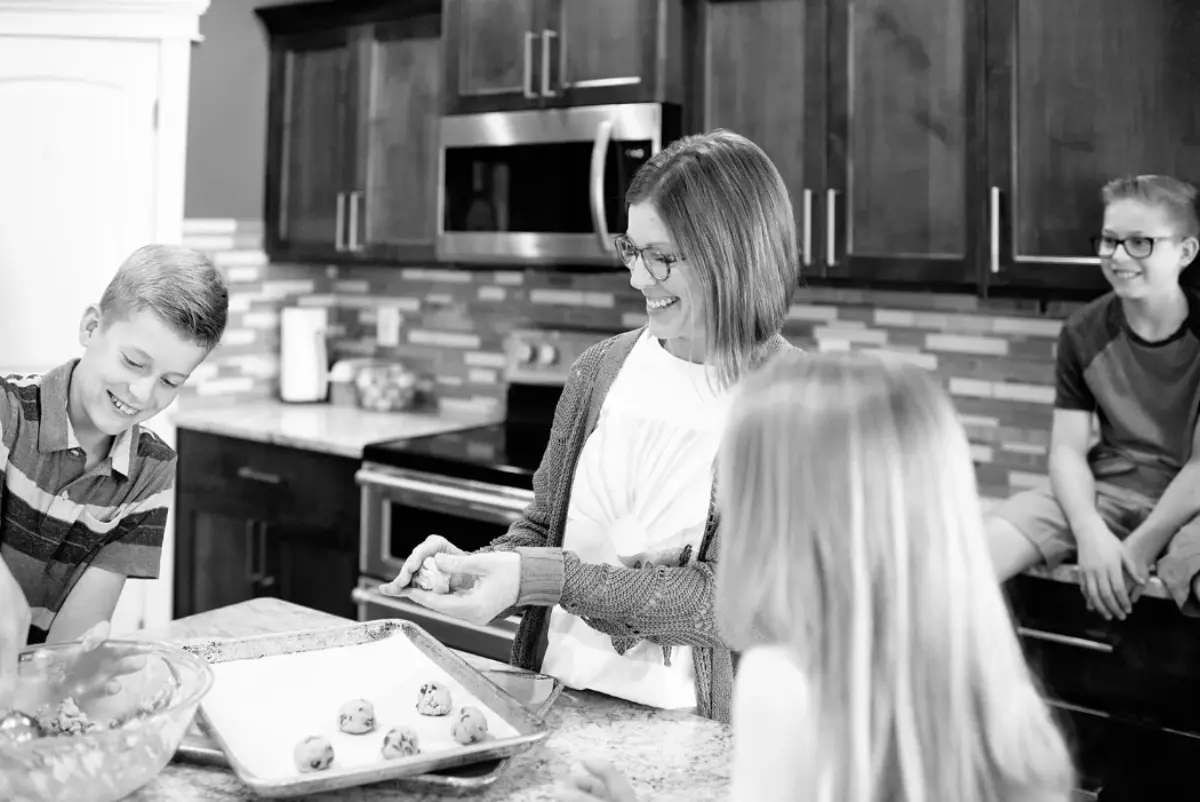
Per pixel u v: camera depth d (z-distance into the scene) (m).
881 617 0.77
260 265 3.88
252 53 3.76
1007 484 2.79
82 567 1.59
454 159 3.24
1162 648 2.18
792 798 0.76
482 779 1.15
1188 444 2.16
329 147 3.65
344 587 3.25
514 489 2.86
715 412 1.54
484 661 1.55
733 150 1.45
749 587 0.83
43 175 3.41
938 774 0.75
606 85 2.95
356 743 1.21
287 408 3.82
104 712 1.22
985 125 2.46
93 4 3.40
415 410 3.88
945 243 2.56
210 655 1.41
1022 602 2.35
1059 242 2.38
